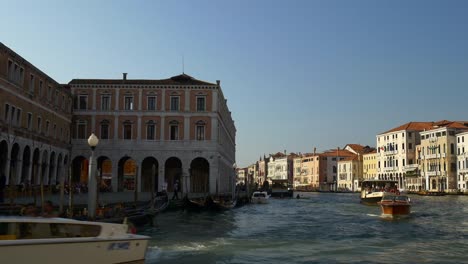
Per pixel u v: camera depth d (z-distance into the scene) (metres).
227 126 85.44
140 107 59.84
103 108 59.78
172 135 59.84
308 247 21.89
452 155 103.88
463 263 18.23
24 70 43.75
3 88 38.81
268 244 22.62
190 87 60.19
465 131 100.94
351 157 150.75
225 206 48.22
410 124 121.94
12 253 10.77
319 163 159.25
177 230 27.58
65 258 11.97
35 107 46.59
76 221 12.64
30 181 44.31
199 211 43.09
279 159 194.88
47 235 11.98
